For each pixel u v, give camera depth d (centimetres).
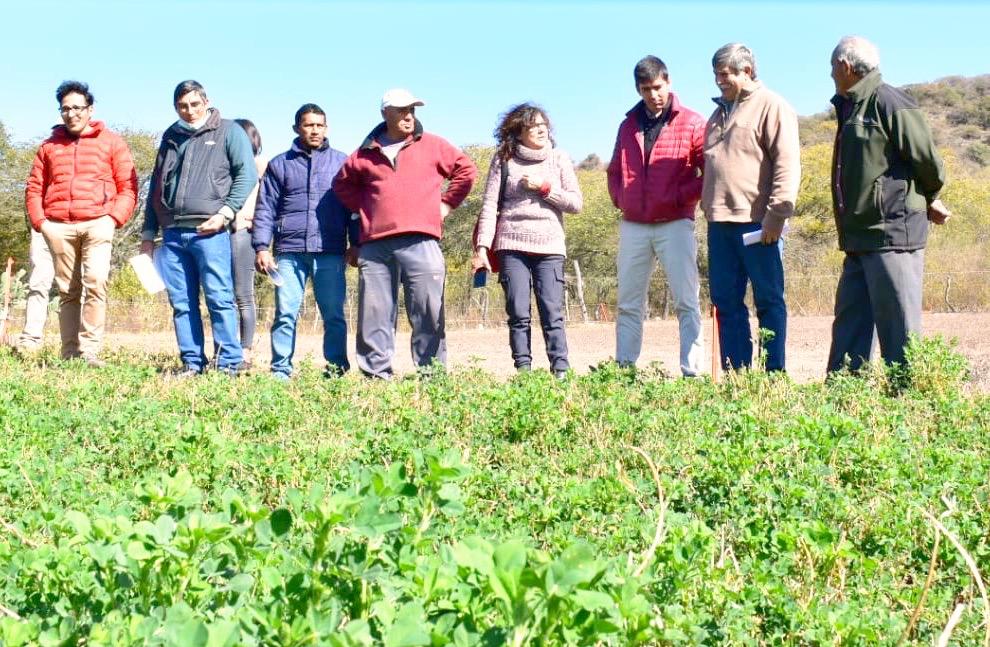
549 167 828
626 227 823
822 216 4606
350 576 192
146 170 3559
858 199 721
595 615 171
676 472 483
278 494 447
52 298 1204
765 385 681
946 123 10606
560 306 834
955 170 5809
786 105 745
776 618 285
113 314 2459
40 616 222
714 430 564
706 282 3353
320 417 642
